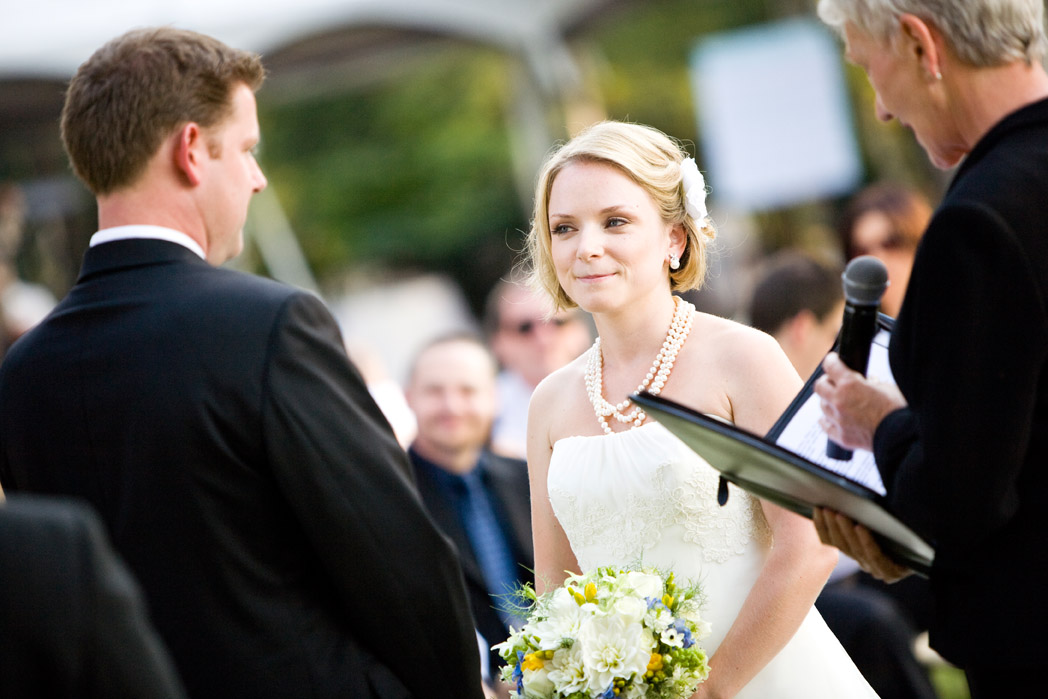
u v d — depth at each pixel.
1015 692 3.20
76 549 2.42
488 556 6.50
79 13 10.98
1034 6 3.21
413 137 26.98
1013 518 3.14
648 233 4.28
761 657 4.02
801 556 4.06
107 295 3.68
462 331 6.86
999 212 3.00
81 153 3.74
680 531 4.22
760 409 4.13
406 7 11.83
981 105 3.24
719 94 11.82
